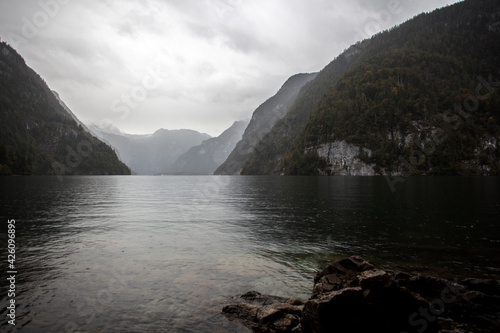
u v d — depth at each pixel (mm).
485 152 184250
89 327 9062
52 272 13969
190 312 10133
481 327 9242
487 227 25188
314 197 53781
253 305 10219
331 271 10844
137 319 9594
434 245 19391
